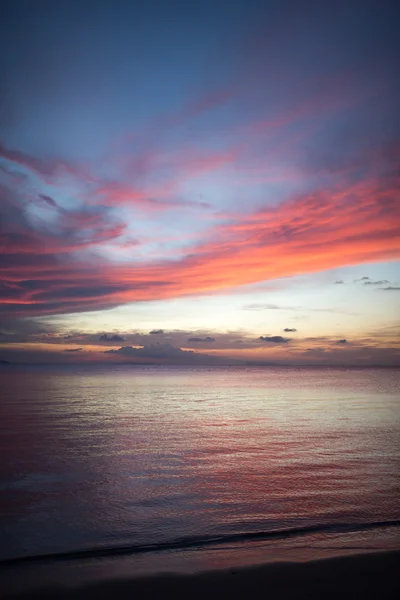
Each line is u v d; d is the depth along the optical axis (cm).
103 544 789
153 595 573
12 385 5588
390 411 2919
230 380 8106
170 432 2023
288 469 1347
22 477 1250
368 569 644
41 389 4916
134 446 1694
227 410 2955
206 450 1623
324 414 2752
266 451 1606
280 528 872
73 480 1220
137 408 3044
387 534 836
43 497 1072
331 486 1163
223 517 933
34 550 759
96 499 1056
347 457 1508
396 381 7831
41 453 1566
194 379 8369
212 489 1137
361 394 4472
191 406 3219
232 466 1380
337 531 853
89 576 638
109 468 1353
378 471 1321
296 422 2377
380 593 572
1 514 951
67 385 5744
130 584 604
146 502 1035
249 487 1154
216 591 581
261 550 750
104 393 4425
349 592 575
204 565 678
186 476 1264
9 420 2372
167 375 10775
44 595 575
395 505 1014
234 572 639
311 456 1527
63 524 893
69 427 2150
